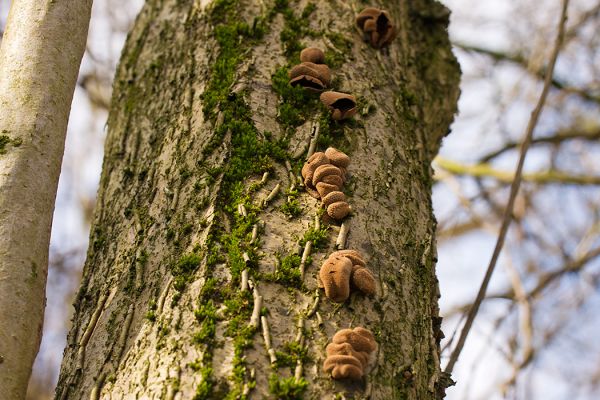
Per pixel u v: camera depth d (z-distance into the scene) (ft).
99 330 1.50
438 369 1.53
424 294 1.56
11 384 1.40
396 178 1.62
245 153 1.57
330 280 1.47
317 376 1.42
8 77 1.52
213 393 1.40
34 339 1.44
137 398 1.41
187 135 1.62
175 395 1.40
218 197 1.53
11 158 1.47
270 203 1.53
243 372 1.41
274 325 1.44
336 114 1.62
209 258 1.48
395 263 1.54
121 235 1.58
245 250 1.49
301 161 1.58
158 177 1.60
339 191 1.54
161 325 1.45
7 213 1.45
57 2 1.55
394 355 1.47
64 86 1.53
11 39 1.54
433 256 1.62
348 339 1.44
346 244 1.52
